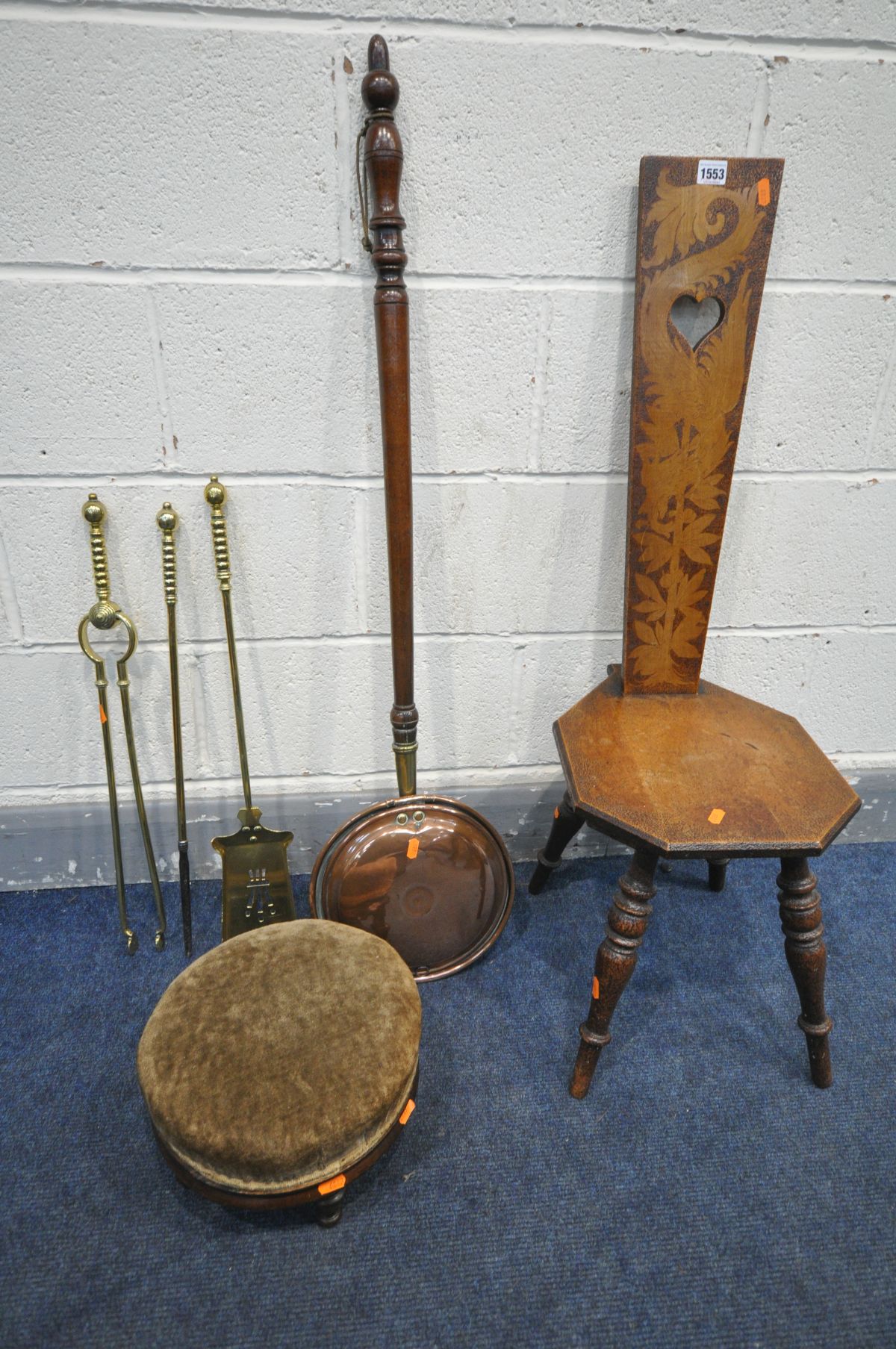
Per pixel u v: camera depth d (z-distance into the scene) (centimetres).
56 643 113
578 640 122
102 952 117
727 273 94
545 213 95
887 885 132
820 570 120
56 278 93
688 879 134
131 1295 79
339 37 85
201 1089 78
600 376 104
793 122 93
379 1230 85
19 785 123
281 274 95
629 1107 97
